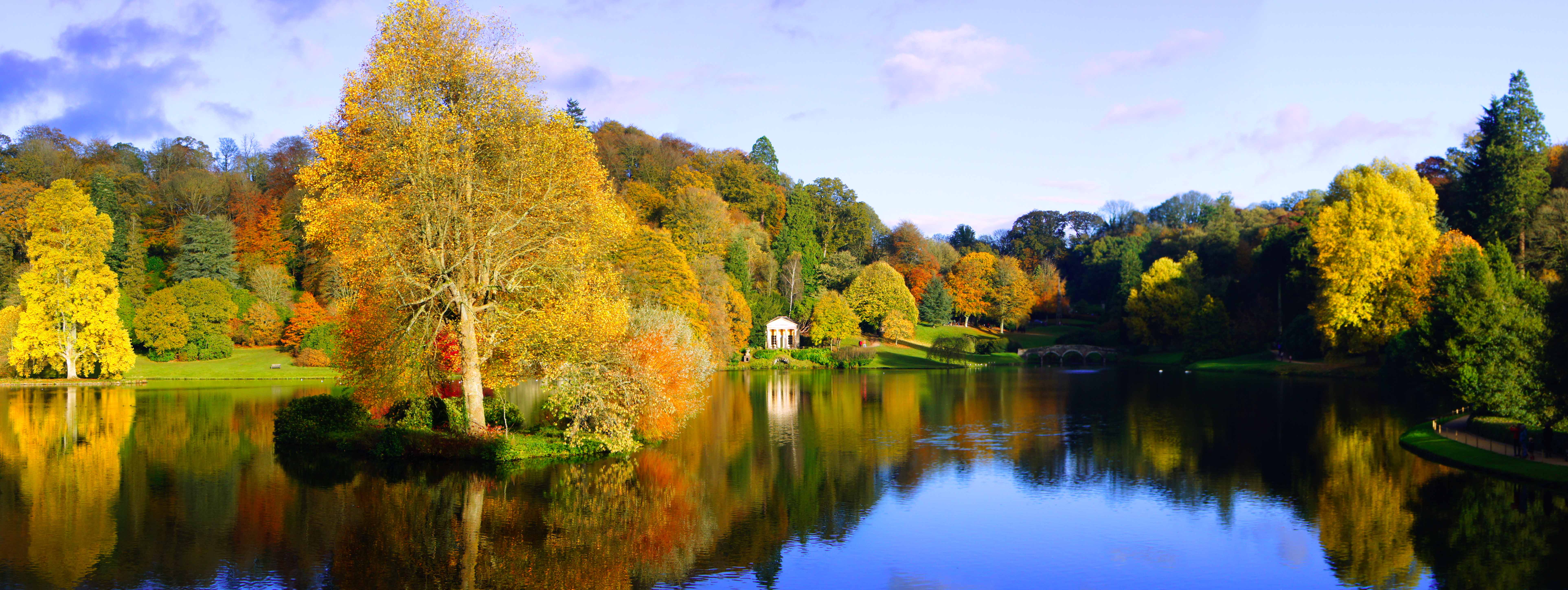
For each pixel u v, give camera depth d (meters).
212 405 52.25
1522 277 55.41
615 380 31.22
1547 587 17.91
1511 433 33.41
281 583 17.48
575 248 29.25
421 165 27.42
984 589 18.02
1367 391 61.53
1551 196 72.19
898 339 117.12
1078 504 25.64
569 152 29.52
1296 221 102.56
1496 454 31.47
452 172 28.27
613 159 129.75
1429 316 51.22
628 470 29.64
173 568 18.25
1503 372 35.38
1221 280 102.94
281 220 102.12
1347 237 70.00
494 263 29.58
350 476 27.75
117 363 69.75
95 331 68.88
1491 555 20.17
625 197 115.44
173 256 103.69
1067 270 158.62
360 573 18.23
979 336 125.19
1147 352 112.00
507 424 33.31
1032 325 139.12
